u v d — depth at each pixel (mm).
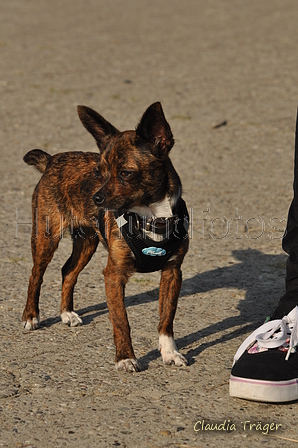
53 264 6727
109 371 4457
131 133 4785
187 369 4492
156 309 5586
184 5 28719
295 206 4414
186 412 3881
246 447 3512
